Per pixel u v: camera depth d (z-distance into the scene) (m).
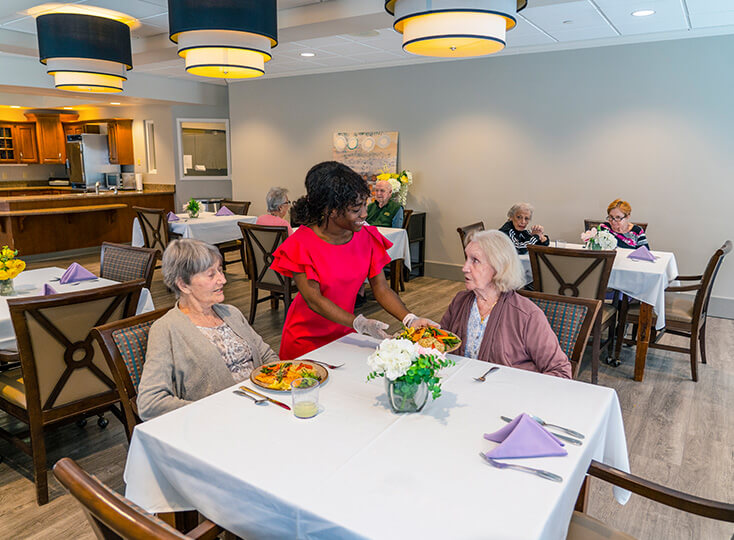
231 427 1.39
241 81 7.86
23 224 7.21
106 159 9.94
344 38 5.25
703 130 4.99
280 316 4.96
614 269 3.57
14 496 2.27
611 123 5.42
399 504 1.07
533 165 5.92
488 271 1.91
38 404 2.15
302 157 7.55
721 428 2.93
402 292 5.96
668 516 2.20
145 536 0.82
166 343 1.75
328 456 1.25
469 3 2.15
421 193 6.69
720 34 4.77
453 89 6.26
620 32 4.94
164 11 4.27
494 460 1.23
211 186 9.35
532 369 1.91
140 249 3.33
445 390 1.63
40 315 2.04
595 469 1.46
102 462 2.54
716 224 5.06
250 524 1.18
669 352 4.14
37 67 6.46
